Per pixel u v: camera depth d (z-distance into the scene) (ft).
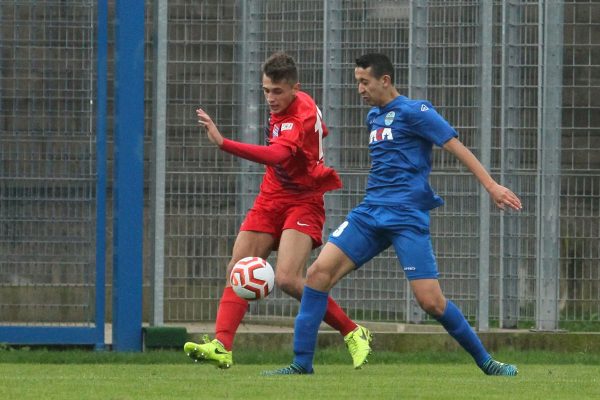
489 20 94.32
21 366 79.46
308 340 69.46
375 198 67.62
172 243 96.12
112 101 98.12
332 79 96.53
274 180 72.43
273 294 97.86
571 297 97.71
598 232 97.50
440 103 96.12
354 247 67.82
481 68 95.14
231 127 97.04
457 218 96.48
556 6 94.89
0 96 87.76
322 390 58.13
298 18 97.04
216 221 96.53
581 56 98.17
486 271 94.89
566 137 98.02
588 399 54.75
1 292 88.38
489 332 94.07
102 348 88.63
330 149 96.63
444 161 97.35
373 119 68.44
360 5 96.78
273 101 69.51
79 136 88.48
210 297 96.53
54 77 88.48
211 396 54.85
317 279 68.64
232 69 97.04
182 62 96.63
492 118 98.73
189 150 96.63
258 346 91.50
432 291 66.85
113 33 96.22
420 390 58.44
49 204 88.38
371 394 56.13
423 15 95.71
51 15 88.38
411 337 92.27
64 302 88.74
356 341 73.36
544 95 95.20
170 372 73.77
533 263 96.89
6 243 88.17
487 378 67.62
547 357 89.97
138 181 88.89
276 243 73.82
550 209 95.30
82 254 88.79
